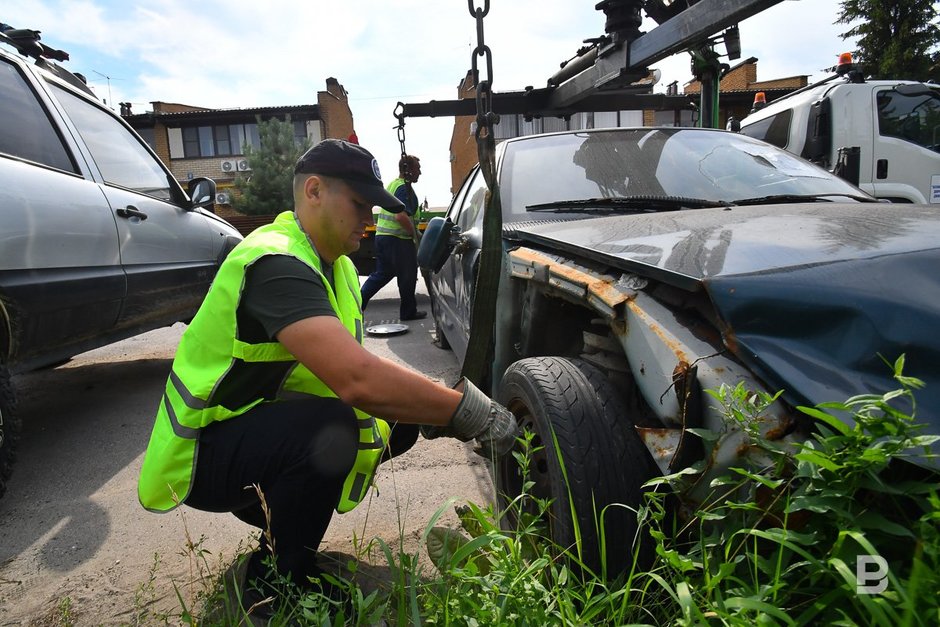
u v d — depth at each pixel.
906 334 1.14
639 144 3.09
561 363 1.79
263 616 1.71
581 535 1.49
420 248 3.01
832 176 2.93
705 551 1.17
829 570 1.00
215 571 2.08
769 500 1.14
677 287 1.42
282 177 27.33
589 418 1.60
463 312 3.22
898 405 1.08
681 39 2.83
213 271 4.62
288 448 1.67
